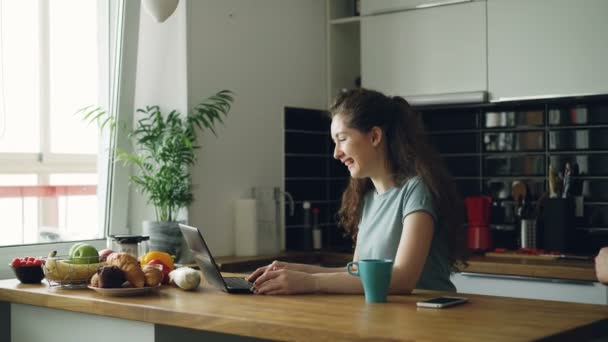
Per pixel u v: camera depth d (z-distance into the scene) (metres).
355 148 2.14
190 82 3.58
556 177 3.75
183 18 3.56
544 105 3.90
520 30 3.68
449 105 3.96
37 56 3.28
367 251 2.17
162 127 3.46
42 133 3.31
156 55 3.66
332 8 4.41
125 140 3.58
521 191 3.94
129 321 2.00
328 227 4.40
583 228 3.78
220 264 3.39
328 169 4.42
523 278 3.37
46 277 2.29
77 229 3.49
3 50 3.15
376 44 4.15
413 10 4.01
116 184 3.56
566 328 1.54
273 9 4.06
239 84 3.85
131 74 3.55
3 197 3.19
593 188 3.77
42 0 3.28
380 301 1.87
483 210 3.76
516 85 3.70
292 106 4.18
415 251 1.98
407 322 1.60
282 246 4.05
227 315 1.73
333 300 1.92
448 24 3.90
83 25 3.44
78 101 3.45
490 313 1.71
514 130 4.00
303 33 4.26
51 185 3.37
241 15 3.87
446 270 2.14
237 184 3.84
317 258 3.95
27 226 3.28
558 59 3.58
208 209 3.67
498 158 4.06
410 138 2.14
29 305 2.31
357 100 2.15
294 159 4.19
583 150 3.79
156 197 3.39
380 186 2.19
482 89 3.79
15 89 3.21
